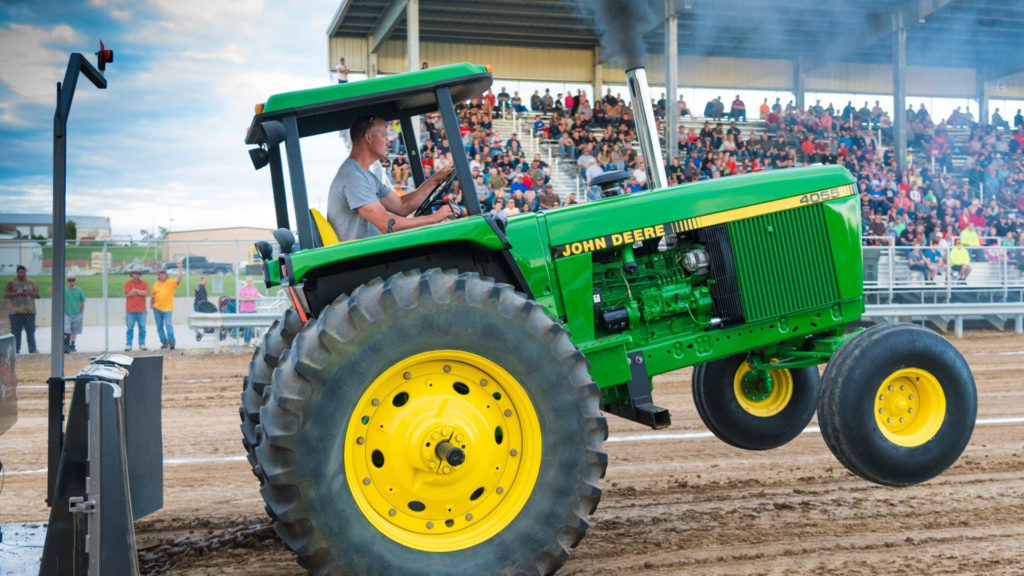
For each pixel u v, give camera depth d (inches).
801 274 178.4
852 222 182.2
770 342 177.9
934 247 568.4
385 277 145.7
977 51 997.8
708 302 173.9
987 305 571.2
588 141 802.8
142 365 151.6
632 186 743.1
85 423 111.3
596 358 165.2
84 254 552.4
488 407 135.0
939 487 197.3
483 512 133.7
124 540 113.1
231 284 563.5
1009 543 158.9
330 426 125.0
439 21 824.9
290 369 126.0
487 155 705.0
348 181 160.1
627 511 183.5
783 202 177.8
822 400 166.1
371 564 126.0
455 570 128.6
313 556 124.1
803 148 877.8
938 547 157.3
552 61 935.0
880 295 561.6
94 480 110.0
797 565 149.1
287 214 170.4
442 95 145.2
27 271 550.9
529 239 161.6
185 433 291.7
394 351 128.6
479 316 132.0
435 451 129.4
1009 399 331.6
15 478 227.6
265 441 124.2
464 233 141.3
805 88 1021.2
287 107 140.3
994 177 931.3
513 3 781.9
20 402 365.4
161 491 156.7
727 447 248.2
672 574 146.0
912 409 169.2
